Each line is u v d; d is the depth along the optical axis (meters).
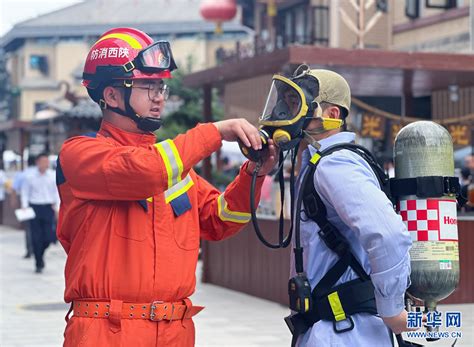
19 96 53.44
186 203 3.85
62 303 11.57
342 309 3.57
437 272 3.66
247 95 12.34
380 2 18.89
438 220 3.68
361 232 3.42
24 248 21.27
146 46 3.86
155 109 3.88
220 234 4.15
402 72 11.27
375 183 3.55
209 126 3.67
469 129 12.77
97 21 52.22
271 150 3.71
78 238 3.76
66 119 19.78
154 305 3.68
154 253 3.71
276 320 9.83
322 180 3.55
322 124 3.70
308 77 3.73
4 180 30.84
